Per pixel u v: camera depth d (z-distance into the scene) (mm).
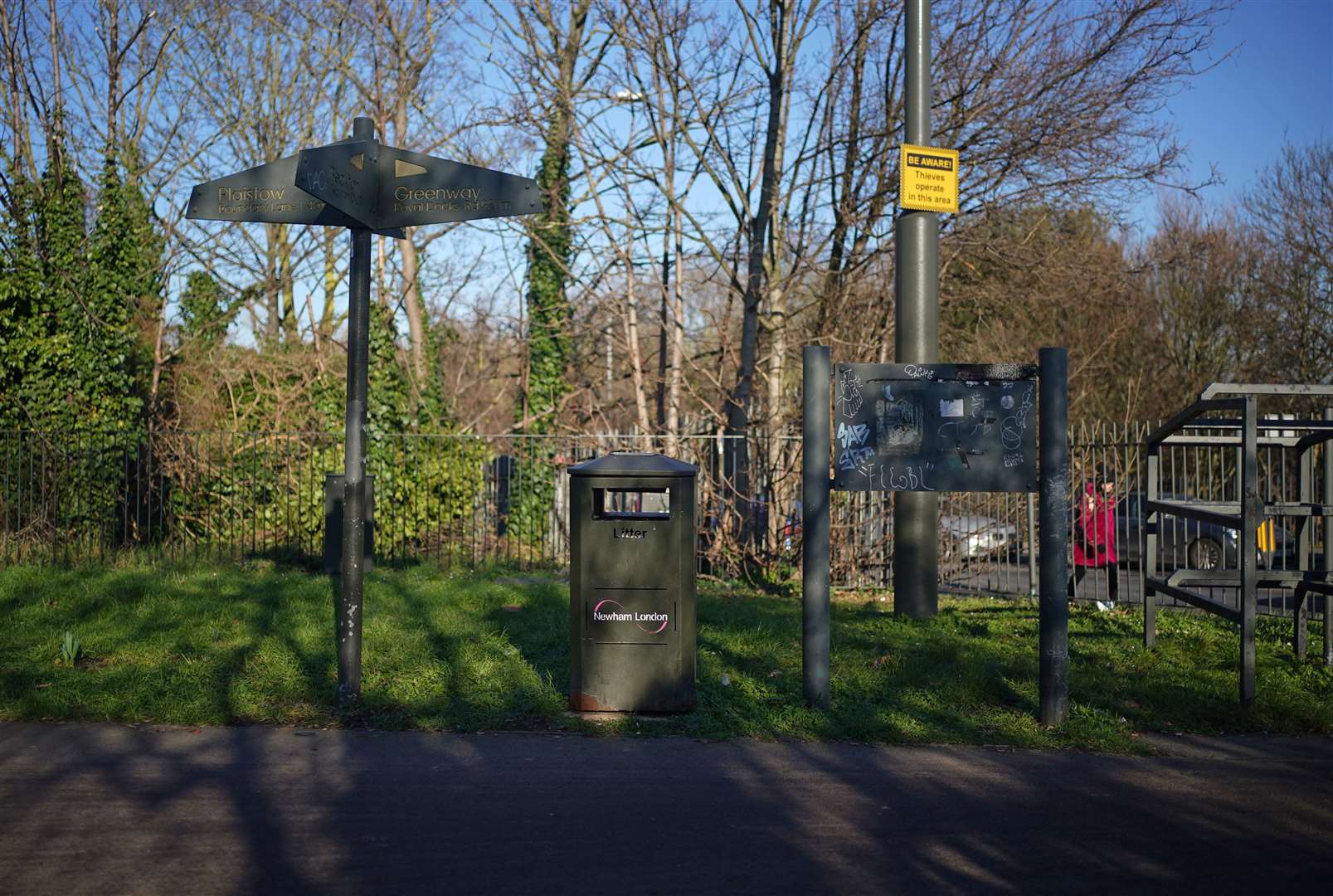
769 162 15414
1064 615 6117
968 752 5707
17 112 16391
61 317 14320
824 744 5797
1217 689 6832
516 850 4281
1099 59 14789
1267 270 25312
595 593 6098
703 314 19219
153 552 12680
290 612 8695
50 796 4824
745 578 12797
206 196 6152
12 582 9883
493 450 15984
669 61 15641
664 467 6074
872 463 6316
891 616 9562
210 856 4184
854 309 14750
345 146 5648
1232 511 7781
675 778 5188
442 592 9969
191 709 6082
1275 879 4086
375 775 5172
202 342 20281
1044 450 6098
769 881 4020
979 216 15484
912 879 4059
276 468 14578
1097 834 4539
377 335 15484
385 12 19938
